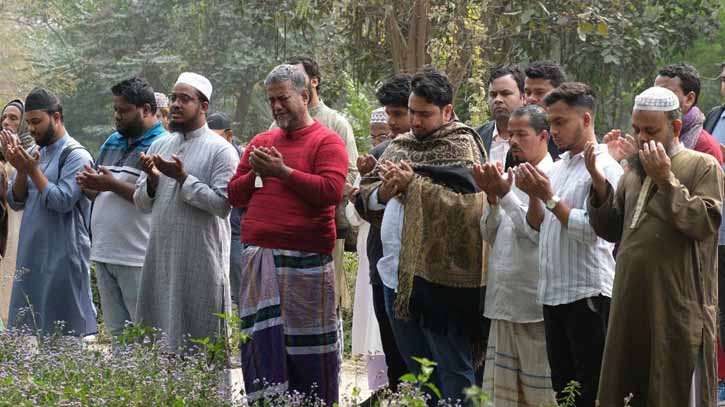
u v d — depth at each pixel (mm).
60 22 34625
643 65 14742
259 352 6379
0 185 8273
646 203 5262
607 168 5691
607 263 5691
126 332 6520
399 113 6879
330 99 15211
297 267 6422
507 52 13930
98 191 7355
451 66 12727
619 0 14070
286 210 6414
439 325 6145
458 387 6207
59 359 6250
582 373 5668
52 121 7969
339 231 7340
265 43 27312
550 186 5570
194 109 7020
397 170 6164
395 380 6852
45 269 7820
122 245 7395
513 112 6062
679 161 5312
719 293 6984
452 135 6273
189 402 5695
